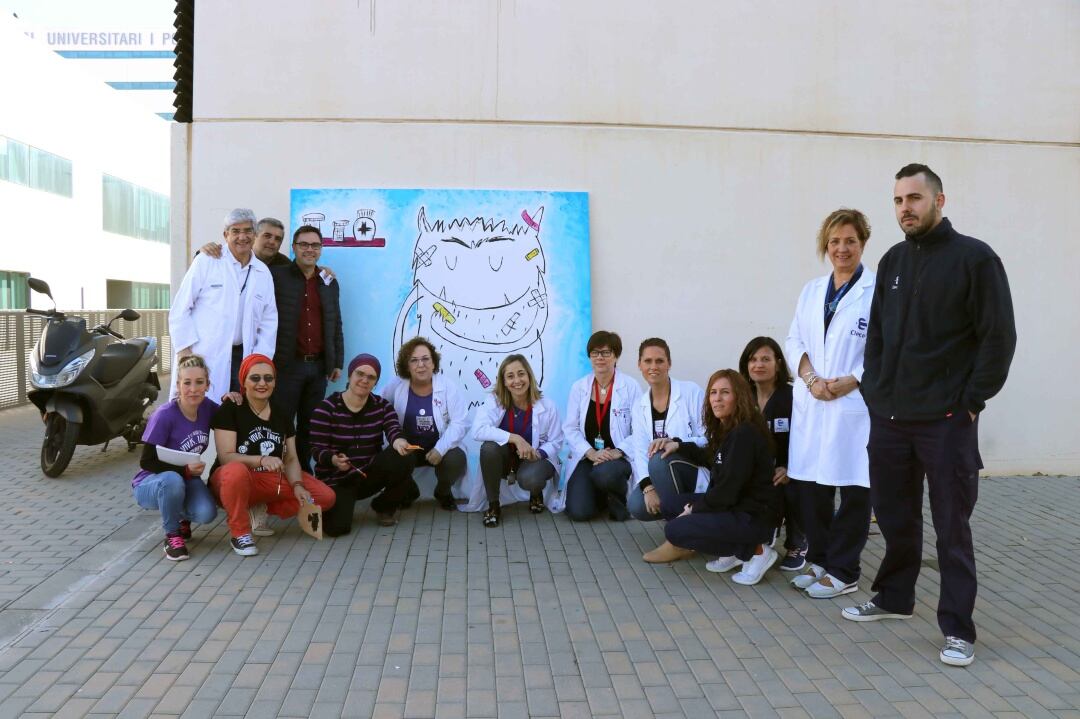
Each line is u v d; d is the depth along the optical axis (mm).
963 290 3639
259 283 5836
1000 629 4043
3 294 21250
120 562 4875
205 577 4633
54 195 24203
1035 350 7219
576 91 6727
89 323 14477
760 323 6887
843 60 6941
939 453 3715
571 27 6711
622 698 3312
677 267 6816
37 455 8141
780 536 5754
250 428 5152
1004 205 7145
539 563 4957
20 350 11992
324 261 6574
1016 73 7121
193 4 6711
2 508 6098
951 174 7086
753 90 6855
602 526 5750
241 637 3846
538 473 5805
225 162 6566
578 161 6742
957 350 3703
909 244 3861
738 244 6855
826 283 4613
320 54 6578
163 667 3533
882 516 4043
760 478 4652
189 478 5090
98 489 6715
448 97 6648
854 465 4418
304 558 4977
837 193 6949
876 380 4008
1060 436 7262
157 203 33312
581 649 3768
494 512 5703
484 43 6664
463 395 6086
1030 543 5449
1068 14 7152
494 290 6691
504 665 3594
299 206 6574
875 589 4195
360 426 5594
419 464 5953
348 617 4094
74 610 4145
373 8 6598
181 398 5059
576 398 6016
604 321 6785
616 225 6777
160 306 33812
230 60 6551
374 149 6625
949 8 7035
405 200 6633
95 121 27203
